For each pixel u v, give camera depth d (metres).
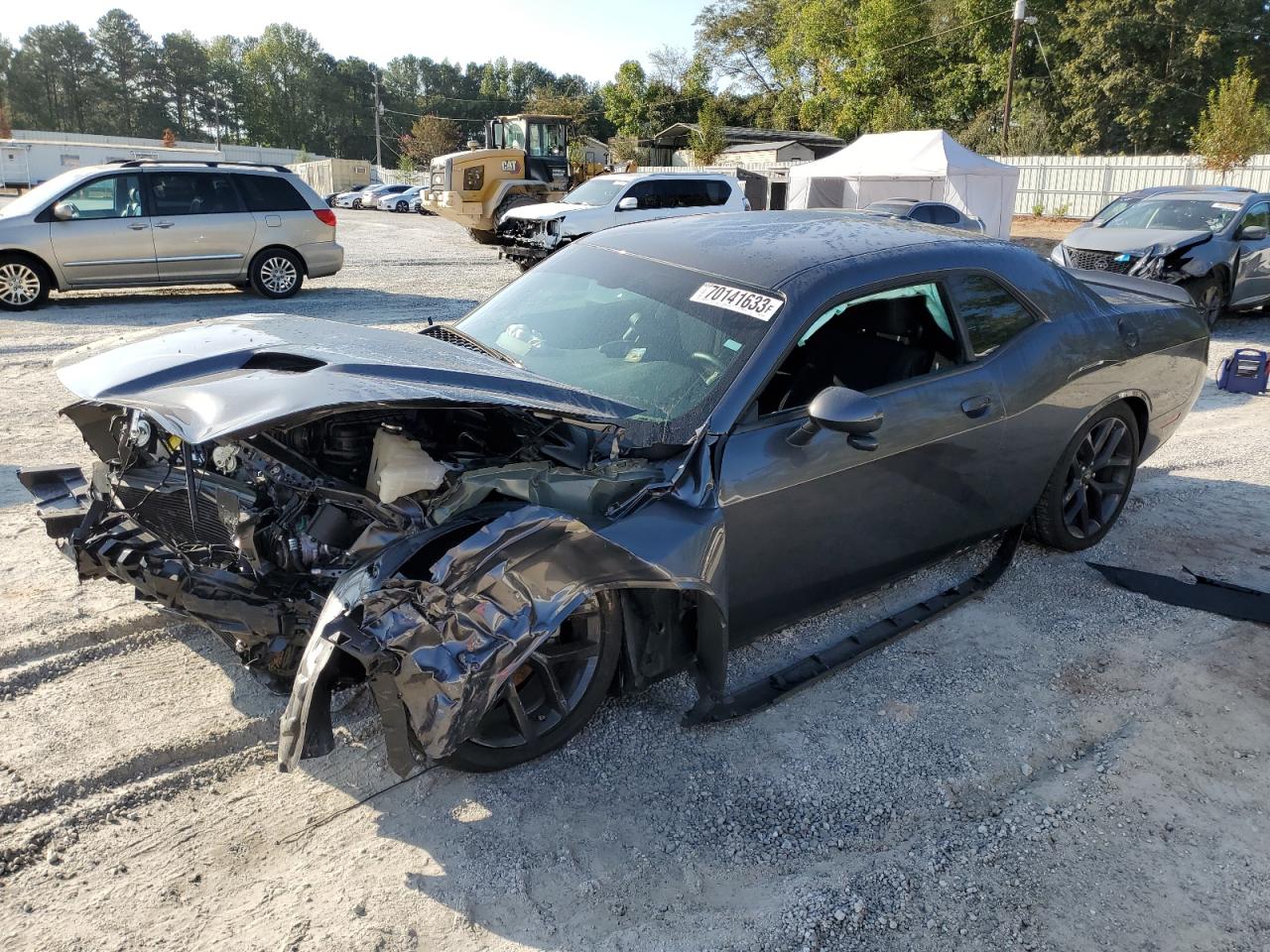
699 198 16.88
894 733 3.00
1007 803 2.69
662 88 66.25
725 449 2.83
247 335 2.92
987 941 2.19
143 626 3.42
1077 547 4.37
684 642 2.87
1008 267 3.80
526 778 2.71
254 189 12.35
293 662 2.47
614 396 3.02
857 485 3.14
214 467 2.80
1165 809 2.67
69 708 2.91
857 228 3.78
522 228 16.25
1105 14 43.78
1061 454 4.02
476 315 3.84
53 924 2.11
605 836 2.49
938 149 23.06
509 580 2.31
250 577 2.56
